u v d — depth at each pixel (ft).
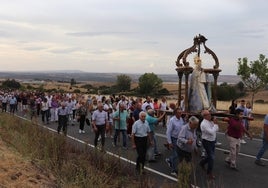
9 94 122.62
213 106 52.11
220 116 47.93
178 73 52.47
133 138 37.22
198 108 49.19
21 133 46.68
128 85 299.38
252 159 46.01
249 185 34.45
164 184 30.91
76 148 41.32
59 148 38.01
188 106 50.24
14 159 31.89
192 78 50.21
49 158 33.99
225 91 177.47
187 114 46.52
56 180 29.14
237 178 36.86
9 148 36.81
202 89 49.57
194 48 50.96
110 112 62.64
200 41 51.29
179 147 34.35
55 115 86.53
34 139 40.68
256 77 111.24
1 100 119.75
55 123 83.51
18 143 39.04
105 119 48.96
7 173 27.89
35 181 27.68
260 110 133.90
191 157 34.17
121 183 30.37
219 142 57.47
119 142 55.62
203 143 36.73
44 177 29.19
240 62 112.68
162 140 59.16
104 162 33.96
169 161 40.45
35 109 94.07
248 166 42.16
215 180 35.83
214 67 52.42
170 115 51.78
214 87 52.54
